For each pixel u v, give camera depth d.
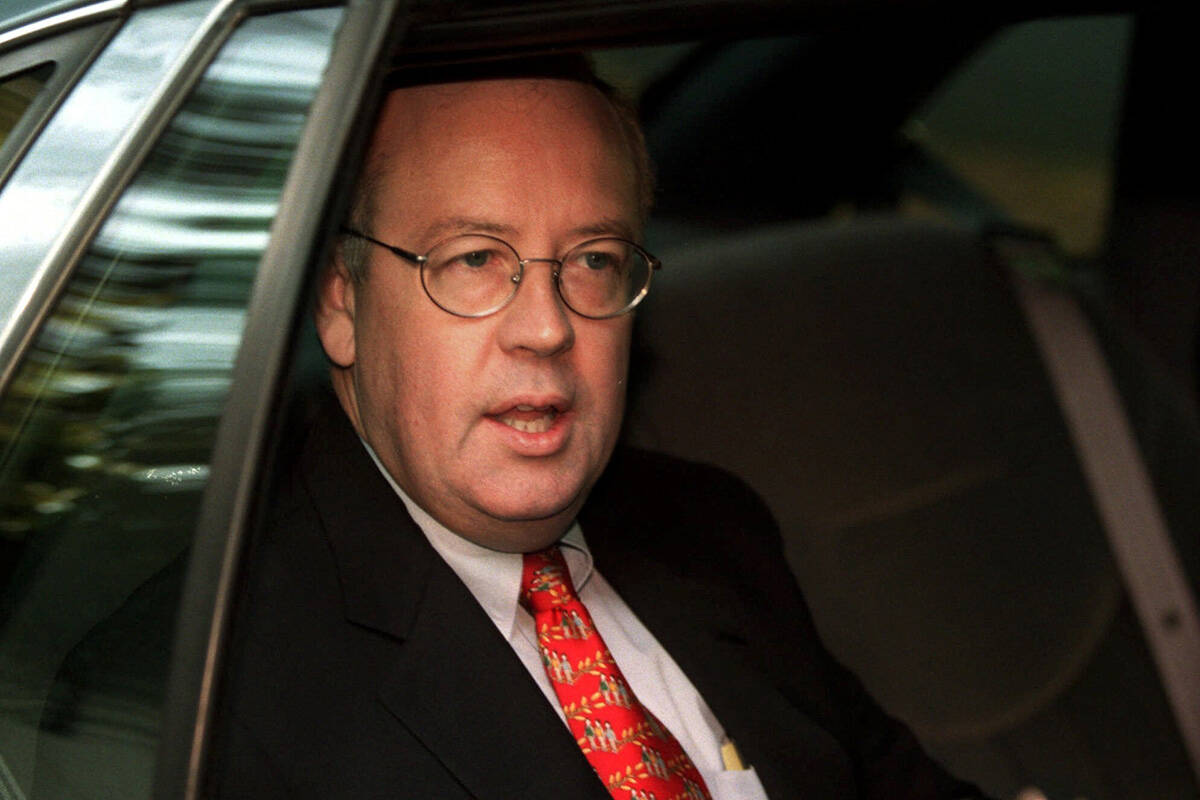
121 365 0.93
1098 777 2.20
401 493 1.45
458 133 1.31
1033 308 2.39
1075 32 2.89
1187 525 2.37
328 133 0.90
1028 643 2.24
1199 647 2.27
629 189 1.41
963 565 2.22
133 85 1.02
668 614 1.63
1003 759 2.19
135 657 0.88
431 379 1.33
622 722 1.43
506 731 1.33
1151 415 2.42
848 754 1.71
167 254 0.94
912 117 2.81
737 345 2.16
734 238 2.30
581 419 1.38
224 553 0.82
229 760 1.21
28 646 0.96
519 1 1.08
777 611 1.75
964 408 2.25
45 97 1.05
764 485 2.12
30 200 1.01
